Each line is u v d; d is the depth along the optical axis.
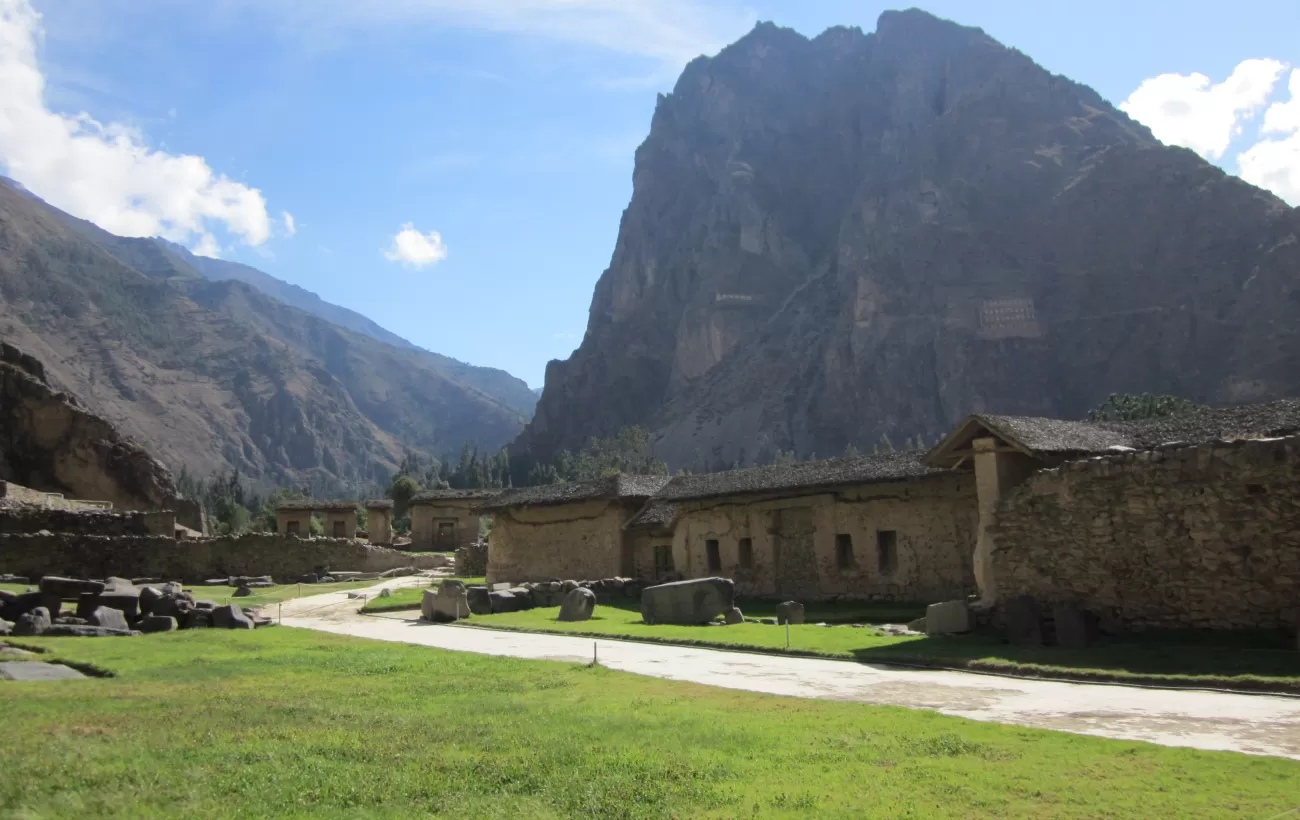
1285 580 16.78
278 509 74.06
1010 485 22.73
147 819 7.87
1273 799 8.13
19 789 8.54
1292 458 16.94
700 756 10.03
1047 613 20.05
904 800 8.34
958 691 14.55
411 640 24.25
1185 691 13.98
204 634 24.81
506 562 46.50
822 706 13.16
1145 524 18.88
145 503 70.81
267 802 8.39
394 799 8.55
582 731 11.38
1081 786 8.66
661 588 27.25
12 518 48.53
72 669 17.66
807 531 34.03
